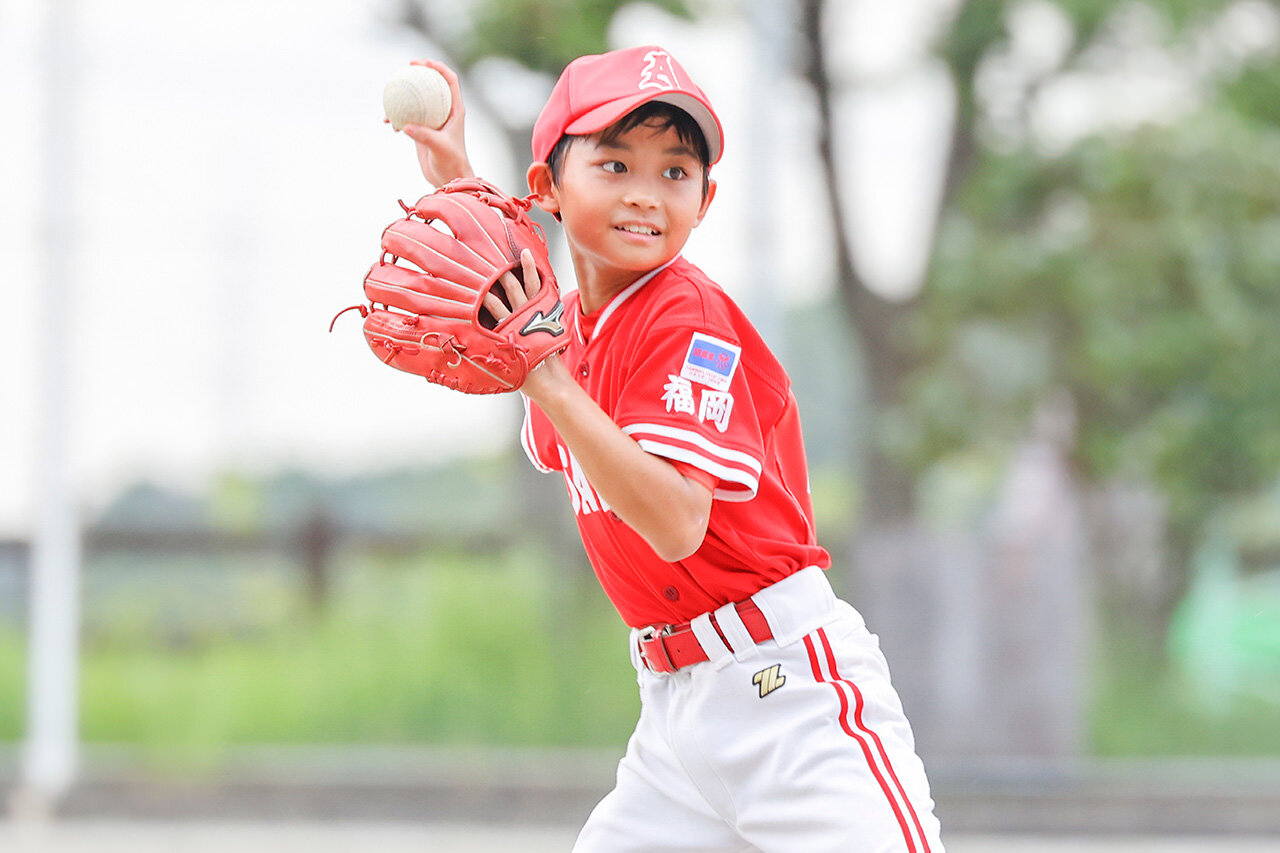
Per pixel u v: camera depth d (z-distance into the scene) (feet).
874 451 118.21
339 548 128.67
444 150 28.40
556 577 118.42
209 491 133.18
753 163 94.32
